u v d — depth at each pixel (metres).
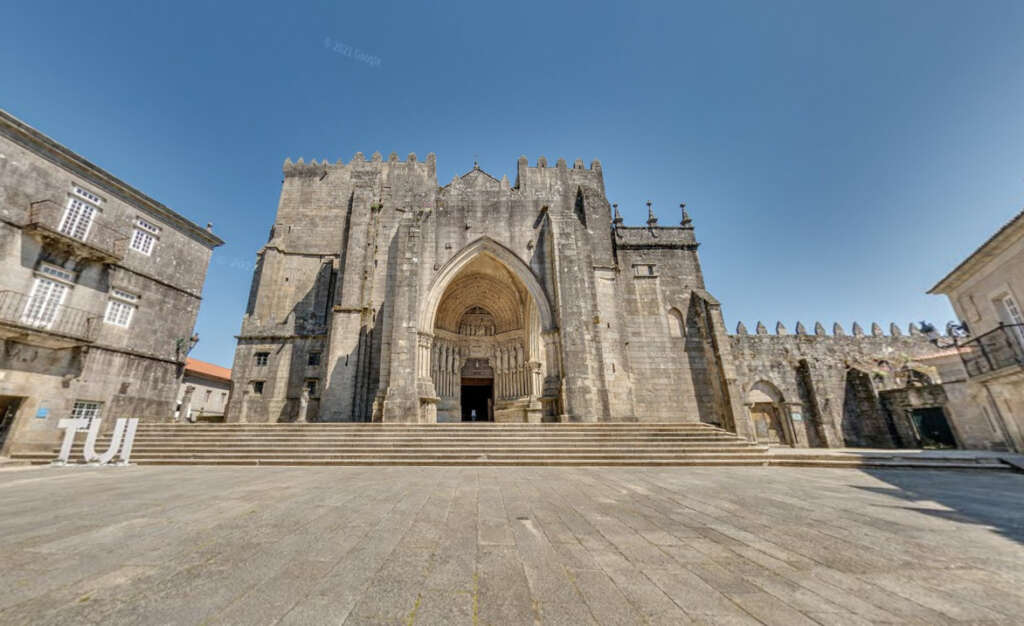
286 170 30.80
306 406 21.12
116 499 5.92
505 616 2.28
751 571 3.04
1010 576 2.91
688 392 22.88
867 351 24.89
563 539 3.87
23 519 4.58
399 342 17.59
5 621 2.12
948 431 19.42
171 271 19.66
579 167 25.52
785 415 23.84
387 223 22.33
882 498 6.20
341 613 2.29
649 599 2.52
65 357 15.51
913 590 2.67
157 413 18.38
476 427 14.38
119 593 2.51
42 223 14.45
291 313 25.39
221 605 2.36
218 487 7.16
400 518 4.71
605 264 22.34
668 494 6.55
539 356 22.84
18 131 14.59
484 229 22.12
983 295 14.32
